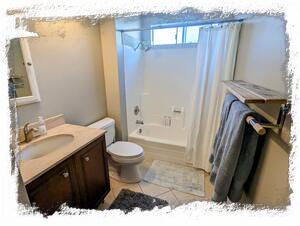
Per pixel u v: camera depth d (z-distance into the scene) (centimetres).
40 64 145
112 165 207
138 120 296
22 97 131
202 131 212
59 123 166
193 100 209
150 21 262
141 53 285
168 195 183
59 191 111
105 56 218
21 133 128
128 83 251
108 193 182
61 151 118
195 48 262
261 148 85
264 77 90
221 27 174
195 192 187
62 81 168
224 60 181
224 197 92
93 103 213
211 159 135
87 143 132
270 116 77
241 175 88
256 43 108
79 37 182
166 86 295
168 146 238
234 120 90
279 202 64
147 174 216
